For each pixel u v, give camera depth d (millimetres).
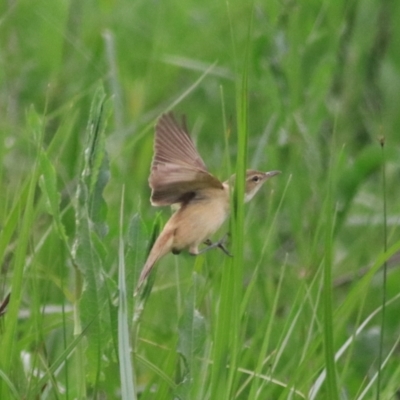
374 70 21062
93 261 9547
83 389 9969
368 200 19047
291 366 12086
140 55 21672
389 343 14953
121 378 8867
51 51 21484
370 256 16828
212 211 10789
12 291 9727
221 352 9273
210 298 11555
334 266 16422
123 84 20219
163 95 21438
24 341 10734
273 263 15844
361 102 20609
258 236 15289
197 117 21219
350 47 20125
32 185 9773
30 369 10688
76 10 21203
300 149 16938
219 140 20859
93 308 9609
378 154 17219
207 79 22109
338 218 16797
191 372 9516
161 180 10109
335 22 19750
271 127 17625
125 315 8992
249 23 9000
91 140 9633
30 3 22406
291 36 17750
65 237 9859
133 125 17516
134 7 22969
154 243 10602
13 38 20484
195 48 22453
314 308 10992
